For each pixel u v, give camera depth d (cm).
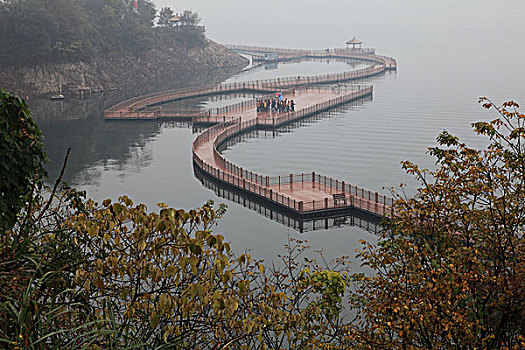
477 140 10150
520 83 17112
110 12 19312
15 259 1045
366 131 11094
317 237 5316
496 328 1373
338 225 5666
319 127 11594
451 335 1329
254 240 5288
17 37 15800
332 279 1600
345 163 8819
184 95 15538
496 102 13925
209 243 1008
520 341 1326
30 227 1178
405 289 1408
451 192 1480
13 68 15838
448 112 12888
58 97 15450
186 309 989
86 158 9306
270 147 9944
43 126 11831
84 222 1063
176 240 1052
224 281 1000
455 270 1366
